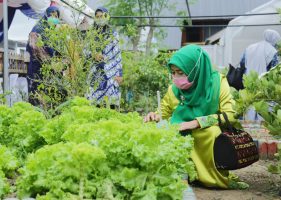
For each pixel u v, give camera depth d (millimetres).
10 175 2836
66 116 3273
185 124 4723
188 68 4828
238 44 15250
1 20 10781
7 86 5902
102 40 6000
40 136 3316
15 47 11469
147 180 2328
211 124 4742
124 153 2346
